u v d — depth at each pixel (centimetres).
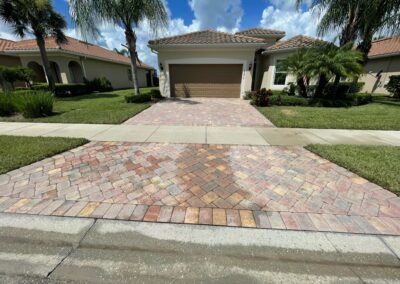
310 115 820
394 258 200
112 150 467
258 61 1628
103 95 1588
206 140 539
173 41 1338
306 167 385
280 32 1789
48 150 446
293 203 280
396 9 971
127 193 302
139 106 1011
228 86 1439
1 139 522
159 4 1026
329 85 1178
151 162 406
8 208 268
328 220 248
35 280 180
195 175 356
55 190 308
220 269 191
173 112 910
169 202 282
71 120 725
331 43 1105
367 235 227
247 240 221
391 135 579
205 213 261
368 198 289
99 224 243
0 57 1817
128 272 188
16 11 1134
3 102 806
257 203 280
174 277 183
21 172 361
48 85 1426
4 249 212
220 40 1342
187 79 1437
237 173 363
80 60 1828
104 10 954
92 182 331
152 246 215
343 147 467
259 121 750
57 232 231
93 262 198
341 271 188
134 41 1106
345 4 1069
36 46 1688
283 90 1359
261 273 187
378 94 1611
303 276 184
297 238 224
